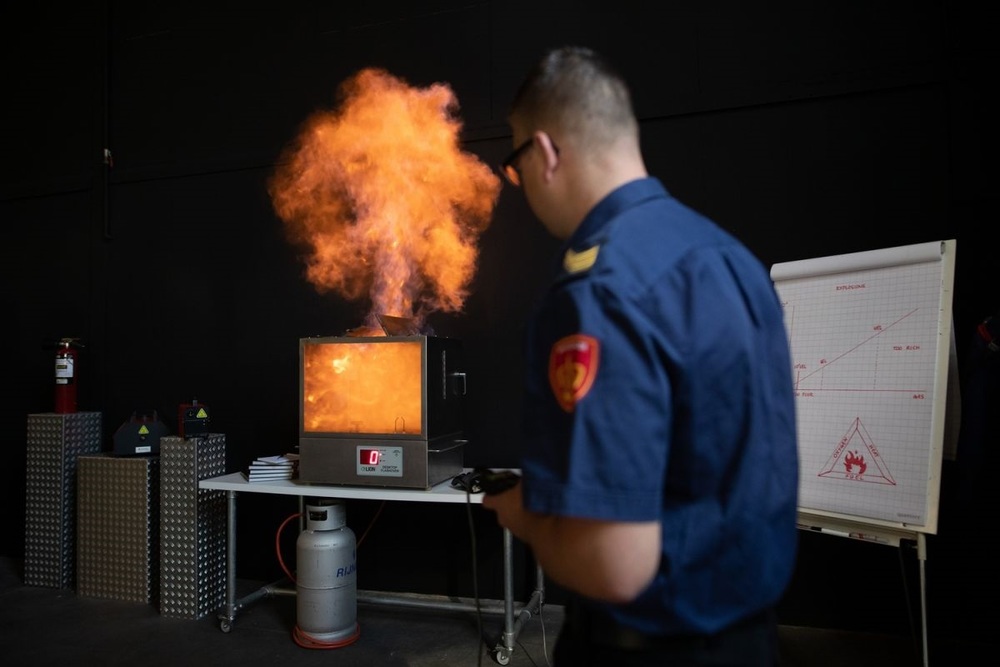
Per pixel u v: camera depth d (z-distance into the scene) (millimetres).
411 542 3096
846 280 2199
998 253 2467
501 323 3031
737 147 2777
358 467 2520
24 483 3730
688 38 2834
